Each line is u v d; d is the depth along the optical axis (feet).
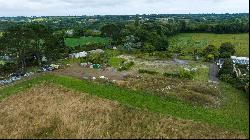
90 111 241.76
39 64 429.79
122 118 228.22
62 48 506.48
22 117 234.79
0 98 284.82
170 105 263.70
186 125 217.97
